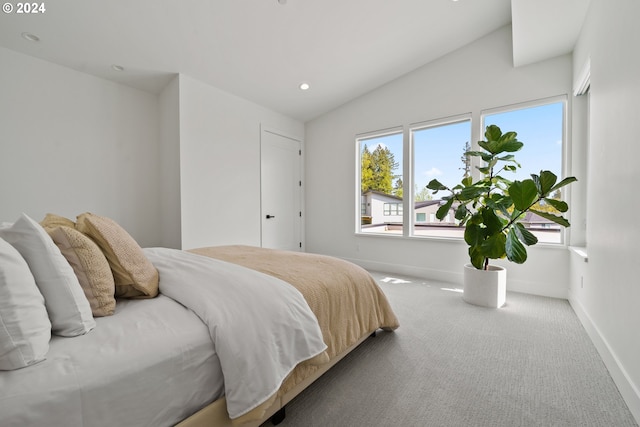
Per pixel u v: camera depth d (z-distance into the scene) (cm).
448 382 142
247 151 392
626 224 134
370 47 317
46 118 272
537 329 204
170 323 96
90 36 247
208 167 342
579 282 229
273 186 433
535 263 291
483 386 138
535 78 290
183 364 85
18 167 257
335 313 143
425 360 162
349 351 157
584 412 121
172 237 329
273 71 337
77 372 69
